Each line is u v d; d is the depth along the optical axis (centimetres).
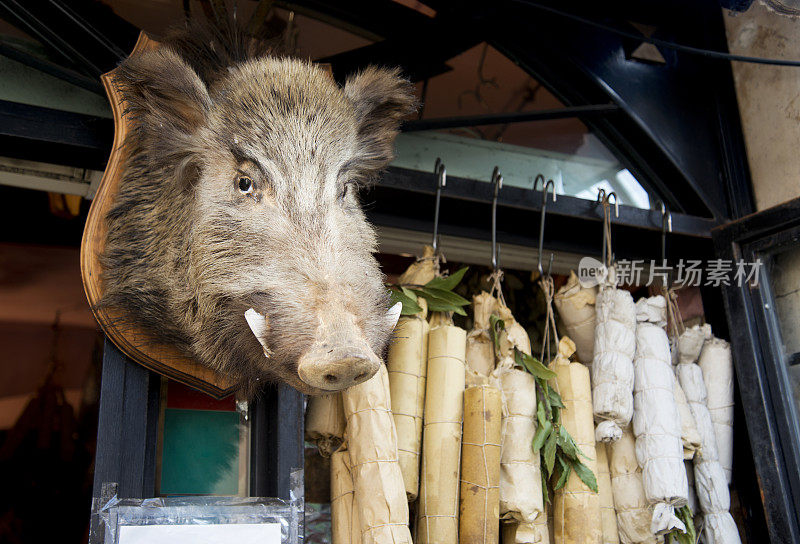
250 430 189
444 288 209
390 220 247
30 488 302
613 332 221
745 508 247
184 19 191
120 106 176
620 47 285
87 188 230
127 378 168
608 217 247
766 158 274
